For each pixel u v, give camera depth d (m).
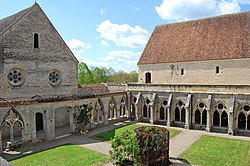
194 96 27.62
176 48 34.19
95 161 16.41
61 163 16.17
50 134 22.86
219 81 29.70
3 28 25.94
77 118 25.52
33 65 26.88
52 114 23.03
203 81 30.92
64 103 24.22
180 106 28.84
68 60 30.88
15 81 25.66
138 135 15.52
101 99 28.89
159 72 34.69
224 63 29.22
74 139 23.03
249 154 18.00
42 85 27.86
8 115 19.66
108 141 22.11
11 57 24.75
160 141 15.36
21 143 20.48
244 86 24.44
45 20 28.08
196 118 28.06
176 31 36.34
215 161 16.48
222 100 25.69
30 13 26.41
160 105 30.47
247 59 27.56
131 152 15.41
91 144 21.09
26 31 26.05
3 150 19.48
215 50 30.33
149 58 36.03
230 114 24.58
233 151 18.77
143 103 32.25
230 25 31.56
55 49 29.25
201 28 33.94
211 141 21.89
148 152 15.16
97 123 28.53
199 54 31.25
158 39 37.47
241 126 25.30
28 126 21.09
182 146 20.23
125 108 33.78
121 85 42.47
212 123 26.45
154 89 30.98
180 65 32.66
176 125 29.14
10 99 24.83
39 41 27.41
